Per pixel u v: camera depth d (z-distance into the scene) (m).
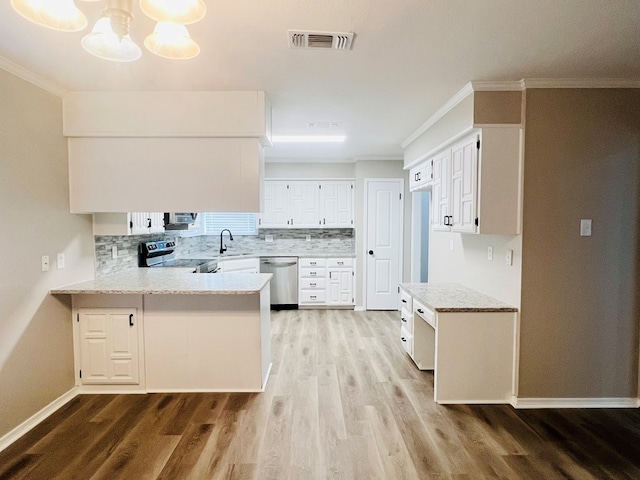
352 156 5.28
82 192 2.69
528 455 2.02
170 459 1.98
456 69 2.23
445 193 3.07
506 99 2.45
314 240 5.89
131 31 1.76
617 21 1.70
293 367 3.26
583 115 2.43
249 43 1.90
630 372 2.53
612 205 2.45
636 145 2.43
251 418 2.40
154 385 2.79
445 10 1.61
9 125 2.14
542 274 2.48
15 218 2.19
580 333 2.51
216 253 5.55
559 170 2.44
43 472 1.88
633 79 2.38
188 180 2.69
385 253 5.38
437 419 2.38
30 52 1.99
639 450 2.07
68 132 2.62
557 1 1.54
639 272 2.48
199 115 2.62
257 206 2.69
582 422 2.35
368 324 4.66
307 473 1.87
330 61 2.12
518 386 2.53
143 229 3.32
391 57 2.07
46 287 2.45
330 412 2.47
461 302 2.70
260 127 2.60
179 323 2.77
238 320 2.77
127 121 2.62
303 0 1.53
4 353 2.12
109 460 1.97
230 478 1.83
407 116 3.20
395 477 1.85
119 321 2.74
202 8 1.20
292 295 5.45
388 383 2.92
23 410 2.25
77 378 2.76
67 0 1.17
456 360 2.57
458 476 1.85
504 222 2.48
